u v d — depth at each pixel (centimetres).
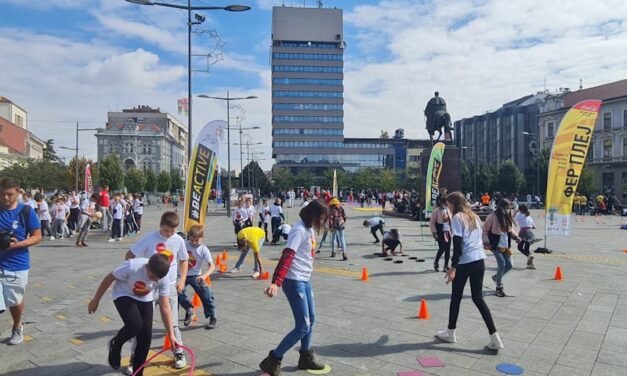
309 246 459
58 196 1828
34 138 7950
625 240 1758
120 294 425
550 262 1188
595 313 691
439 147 1656
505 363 491
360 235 1919
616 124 5991
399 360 501
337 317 671
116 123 10906
